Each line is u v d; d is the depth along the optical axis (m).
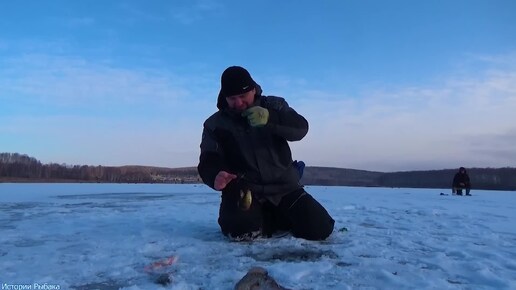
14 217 5.88
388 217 6.20
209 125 3.97
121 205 8.26
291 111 3.76
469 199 13.23
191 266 2.95
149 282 2.62
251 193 3.85
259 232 3.88
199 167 3.92
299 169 4.22
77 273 2.81
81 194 13.55
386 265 3.02
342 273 2.79
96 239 3.98
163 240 3.90
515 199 13.58
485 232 4.71
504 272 2.92
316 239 3.88
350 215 6.46
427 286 2.55
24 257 3.24
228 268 2.91
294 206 3.88
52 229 4.62
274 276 2.70
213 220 5.41
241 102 3.71
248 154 3.86
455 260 3.23
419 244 3.85
